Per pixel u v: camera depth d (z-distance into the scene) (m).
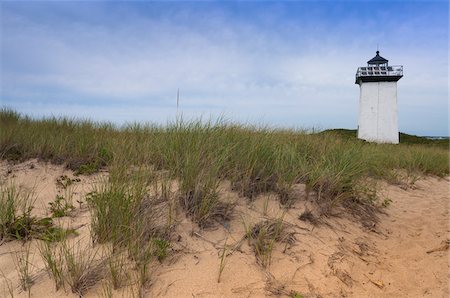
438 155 11.27
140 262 3.02
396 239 4.34
